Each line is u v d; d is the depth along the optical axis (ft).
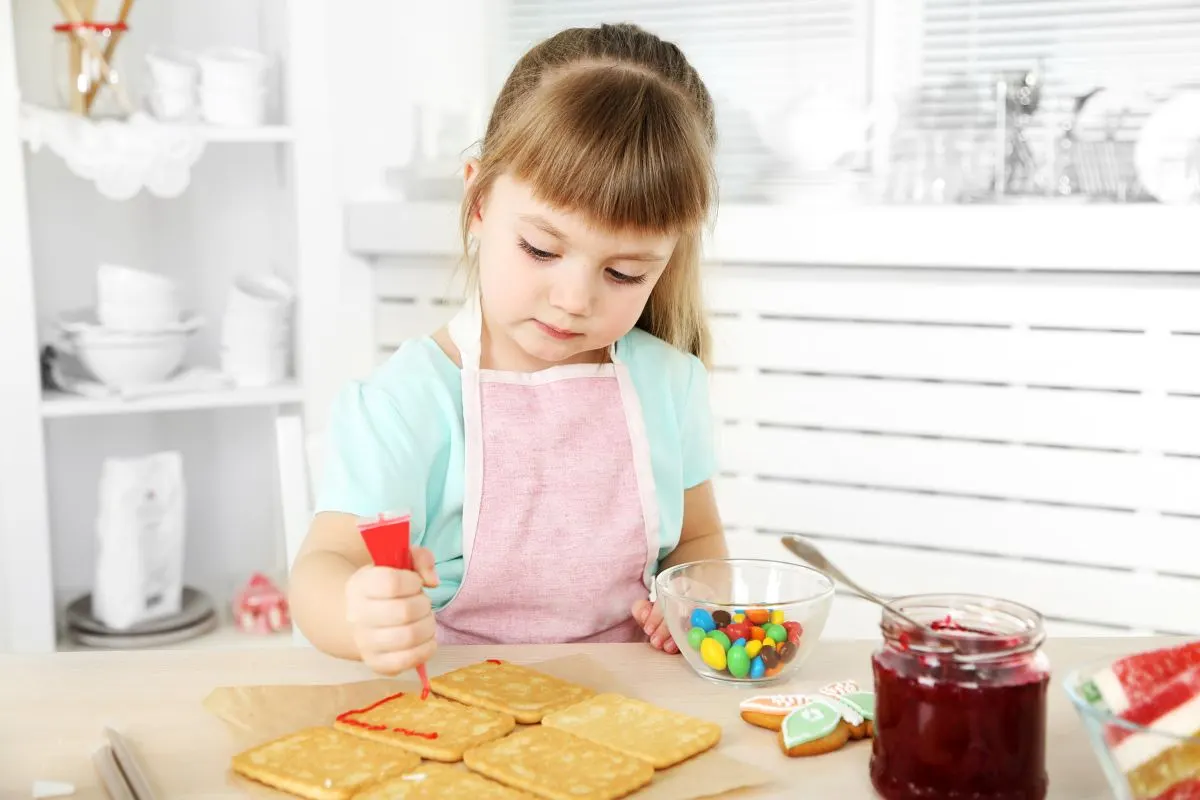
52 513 8.36
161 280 7.34
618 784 2.76
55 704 3.25
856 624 7.56
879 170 8.02
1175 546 6.84
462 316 4.52
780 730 3.12
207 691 3.35
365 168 8.54
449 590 4.35
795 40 8.13
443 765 2.92
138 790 2.75
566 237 3.71
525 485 4.34
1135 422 6.82
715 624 3.48
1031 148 7.70
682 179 3.77
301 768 2.84
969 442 7.19
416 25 8.49
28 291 7.00
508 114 4.17
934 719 2.66
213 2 8.33
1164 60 7.48
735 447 7.67
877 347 7.26
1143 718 2.56
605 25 4.62
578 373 4.50
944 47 7.90
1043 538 7.10
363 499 4.04
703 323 4.98
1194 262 6.46
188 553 8.72
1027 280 6.91
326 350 7.97
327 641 3.53
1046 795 2.78
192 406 7.44
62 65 7.09
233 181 8.46
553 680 3.41
